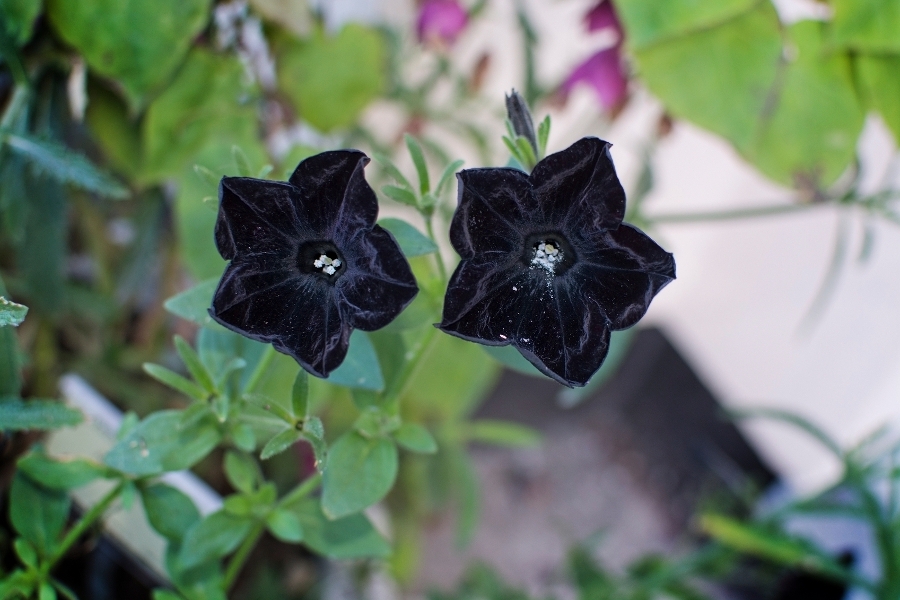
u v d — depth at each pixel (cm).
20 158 50
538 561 104
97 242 65
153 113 54
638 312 36
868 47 52
